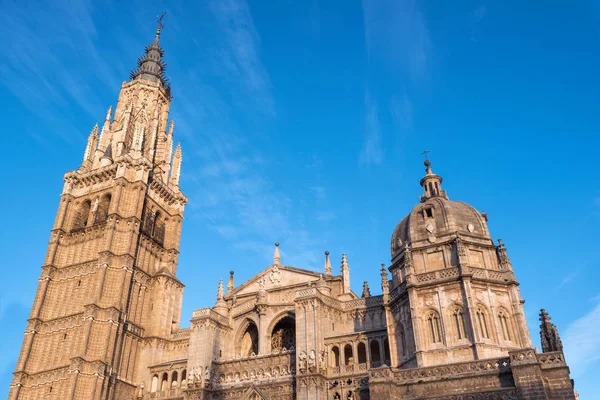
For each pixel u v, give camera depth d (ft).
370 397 156.76
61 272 255.70
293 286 234.38
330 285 232.73
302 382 185.06
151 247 270.67
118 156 285.43
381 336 194.29
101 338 225.15
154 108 318.04
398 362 179.42
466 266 175.01
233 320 231.09
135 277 253.24
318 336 192.13
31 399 223.92
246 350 228.02
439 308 172.14
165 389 232.32
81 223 272.51
